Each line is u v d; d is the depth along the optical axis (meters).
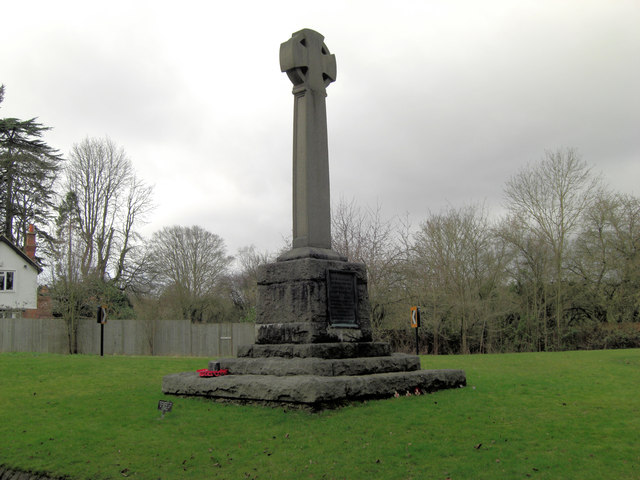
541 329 38.78
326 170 12.62
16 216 52.53
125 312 42.38
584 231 38.44
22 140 53.72
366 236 34.50
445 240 36.78
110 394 11.62
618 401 10.32
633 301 36.62
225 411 9.48
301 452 7.26
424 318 34.78
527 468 6.53
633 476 6.27
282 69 12.69
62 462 7.24
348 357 11.30
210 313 60.66
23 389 12.56
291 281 11.49
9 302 46.75
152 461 7.14
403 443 7.52
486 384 12.38
